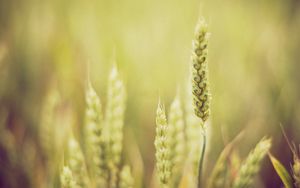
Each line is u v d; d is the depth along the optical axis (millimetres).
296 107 735
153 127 762
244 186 487
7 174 653
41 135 674
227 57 923
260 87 800
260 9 1160
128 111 773
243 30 1036
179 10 1222
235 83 843
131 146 650
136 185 590
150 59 919
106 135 528
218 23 1109
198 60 400
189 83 535
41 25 895
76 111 686
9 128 730
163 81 868
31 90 814
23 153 666
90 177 566
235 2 1226
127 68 841
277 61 810
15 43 854
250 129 730
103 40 927
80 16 1108
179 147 528
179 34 1066
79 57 800
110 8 1218
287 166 676
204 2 1255
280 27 992
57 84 744
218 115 768
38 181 638
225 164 534
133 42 969
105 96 740
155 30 1016
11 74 819
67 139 601
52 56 811
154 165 697
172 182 552
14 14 966
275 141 708
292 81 776
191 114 533
